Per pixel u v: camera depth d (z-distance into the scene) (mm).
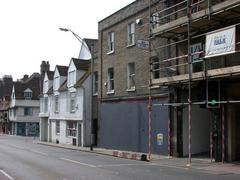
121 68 34250
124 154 27016
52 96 54719
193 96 24938
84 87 43312
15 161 23422
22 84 90062
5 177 16469
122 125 33656
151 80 26031
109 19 36656
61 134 50500
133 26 32719
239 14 20828
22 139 63375
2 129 102750
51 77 58188
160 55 28266
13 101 89188
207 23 22609
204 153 26844
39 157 26469
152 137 28984
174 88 26453
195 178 15836
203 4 23781
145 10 30781
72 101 46906
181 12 26266
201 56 23594
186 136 26406
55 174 17219
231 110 22719
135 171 18281
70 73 47312
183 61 25844
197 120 26828
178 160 24031
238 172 18188
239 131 22922
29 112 88188
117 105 34656
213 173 17734
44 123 59531
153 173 17500
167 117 27328
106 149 35406
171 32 25172
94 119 42156
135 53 32000
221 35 19891
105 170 18703
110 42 36781
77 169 19141
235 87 22266
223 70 19906
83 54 49000
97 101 41344
